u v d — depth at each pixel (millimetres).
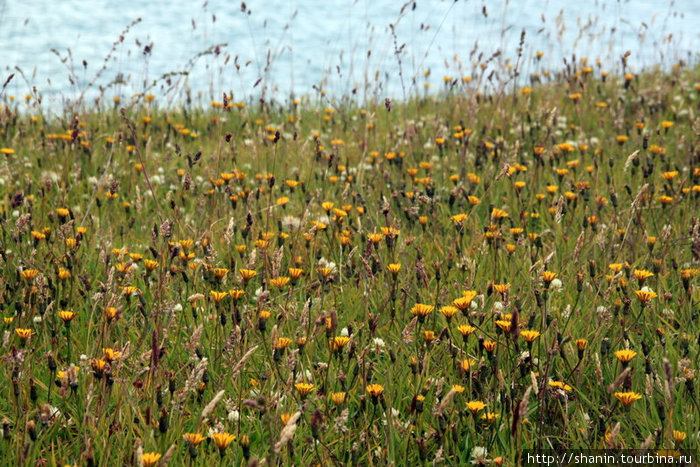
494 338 5992
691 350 6469
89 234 9148
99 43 27922
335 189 11297
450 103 17344
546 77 19031
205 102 18250
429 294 7215
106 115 16172
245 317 6504
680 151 12633
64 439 5668
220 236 9039
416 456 5438
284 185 10578
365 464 5352
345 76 17406
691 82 18906
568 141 13852
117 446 5227
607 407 5559
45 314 6820
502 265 8320
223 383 6109
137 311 7016
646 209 9820
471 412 5367
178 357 6590
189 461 4891
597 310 6836
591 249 8625
